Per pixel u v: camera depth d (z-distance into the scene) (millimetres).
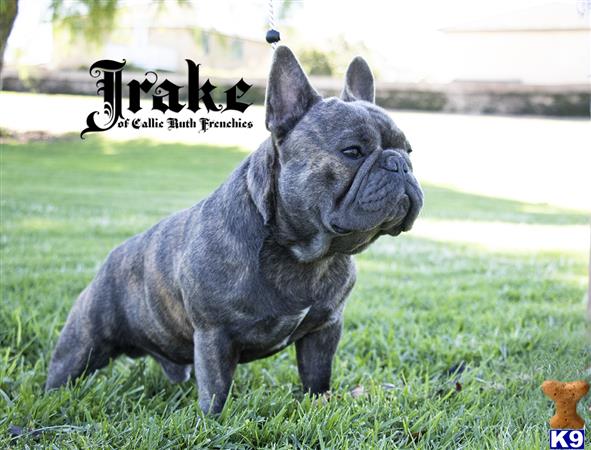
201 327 1004
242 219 975
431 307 1653
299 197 922
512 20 8016
